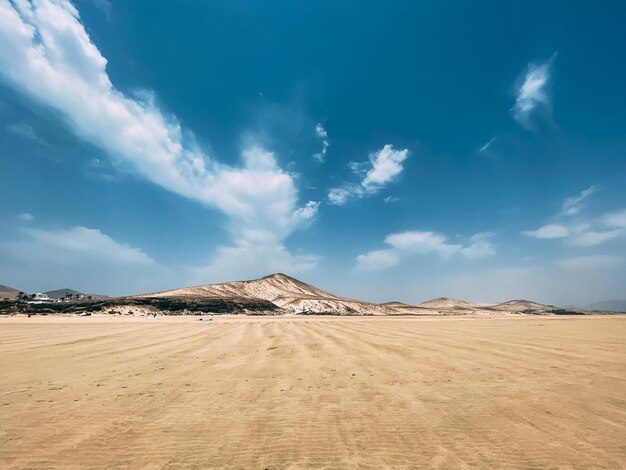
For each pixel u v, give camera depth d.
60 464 5.39
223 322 45.72
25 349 17.39
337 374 11.61
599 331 27.47
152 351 16.81
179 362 13.80
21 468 5.27
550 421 7.23
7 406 8.14
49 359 14.46
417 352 16.20
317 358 14.70
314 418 7.43
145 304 112.12
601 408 8.02
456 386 9.99
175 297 122.75
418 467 5.32
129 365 13.17
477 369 12.30
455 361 13.84
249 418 7.42
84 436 6.45
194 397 8.93
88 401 8.55
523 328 31.94
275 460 5.56
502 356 14.93
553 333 25.73
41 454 5.73
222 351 16.81
